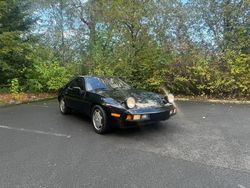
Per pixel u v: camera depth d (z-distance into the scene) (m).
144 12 11.27
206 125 6.05
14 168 3.71
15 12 12.11
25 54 12.02
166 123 6.27
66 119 6.95
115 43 12.30
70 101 6.90
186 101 9.99
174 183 3.21
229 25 12.56
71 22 16.69
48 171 3.60
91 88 6.16
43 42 15.26
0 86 11.91
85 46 14.70
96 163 3.86
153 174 3.46
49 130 5.80
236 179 3.29
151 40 11.58
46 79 11.64
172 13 12.12
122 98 5.28
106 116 5.28
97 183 3.24
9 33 10.90
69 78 11.79
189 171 3.54
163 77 11.18
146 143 4.77
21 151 4.41
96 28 13.81
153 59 11.45
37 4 16.73
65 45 15.89
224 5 12.43
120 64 11.58
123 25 11.66
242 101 9.64
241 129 5.65
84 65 12.64
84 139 5.08
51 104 9.70
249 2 11.45
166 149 4.43
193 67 10.41
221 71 10.30
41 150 4.45
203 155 4.12
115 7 11.51
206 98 10.46
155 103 5.29
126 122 4.88
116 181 3.28
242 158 3.98
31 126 6.18
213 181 3.25
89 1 15.22
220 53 10.89
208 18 13.05
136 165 3.76
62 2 17.05
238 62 10.07
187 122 6.36
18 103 9.66
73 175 3.46
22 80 12.09
